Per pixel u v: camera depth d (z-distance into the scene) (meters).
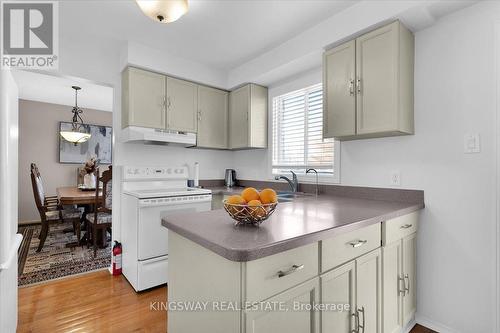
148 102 2.62
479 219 1.56
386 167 2.01
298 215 1.36
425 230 1.79
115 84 2.66
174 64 2.76
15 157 1.45
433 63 1.77
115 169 2.68
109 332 1.72
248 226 1.11
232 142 3.23
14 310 1.48
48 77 3.45
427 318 1.77
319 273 1.06
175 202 2.42
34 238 3.89
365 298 1.30
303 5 1.92
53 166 5.02
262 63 2.74
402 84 1.72
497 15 1.51
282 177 2.72
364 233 1.29
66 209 3.75
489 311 1.52
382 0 1.73
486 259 1.53
